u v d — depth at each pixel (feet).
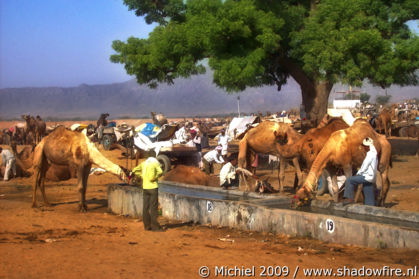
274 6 82.38
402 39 79.00
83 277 18.22
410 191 45.73
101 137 96.99
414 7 78.23
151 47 87.45
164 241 27.43
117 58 89.51
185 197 35.99
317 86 87.40
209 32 76.95
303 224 27.43
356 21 77.30
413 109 220.02
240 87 81.87
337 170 36.47
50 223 35.22
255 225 30.25
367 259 21.72
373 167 31.12
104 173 72.43
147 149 67.87
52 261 20.86
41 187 46.11
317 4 88.22
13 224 34.40
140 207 38.58
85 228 33.14
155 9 92.84
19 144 127.65
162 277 18.48
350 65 75.82
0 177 69.05
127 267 19.88
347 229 25.11
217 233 30.42
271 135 45.37
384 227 23.43
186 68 83.61
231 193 39.14
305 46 79.87
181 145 69.72
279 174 45.14
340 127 40.14
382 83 83.61
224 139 67.05
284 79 105.09
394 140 114.52
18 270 19.15
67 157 42.70
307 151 40.98
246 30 75.31
